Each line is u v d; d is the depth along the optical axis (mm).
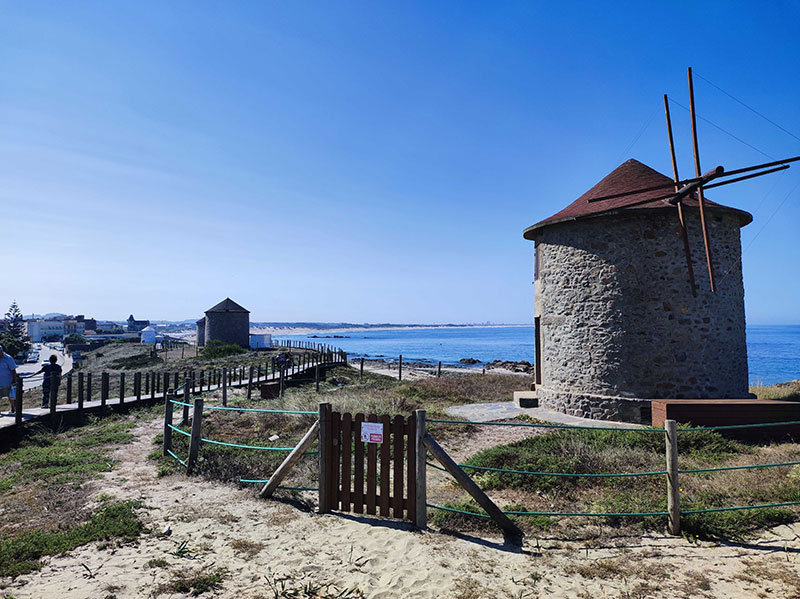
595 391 13070
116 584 4469
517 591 4484
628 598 4371
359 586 4535
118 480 7773
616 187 14164
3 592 4289
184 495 6988
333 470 6441
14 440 11609
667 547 5367
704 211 12016
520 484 7414
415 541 5484
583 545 5438
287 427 11906
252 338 64438
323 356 35750
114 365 43938
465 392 18438
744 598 4340
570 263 13844
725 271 12969
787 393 14305
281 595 4367
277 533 5695
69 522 5891
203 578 4582
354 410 12922
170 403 9453
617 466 7922
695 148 11336
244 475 7773
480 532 5766
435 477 8258
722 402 10539
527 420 12664
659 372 12336
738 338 13180
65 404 15586
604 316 13008
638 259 12680
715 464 8023
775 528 5754
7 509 6477
